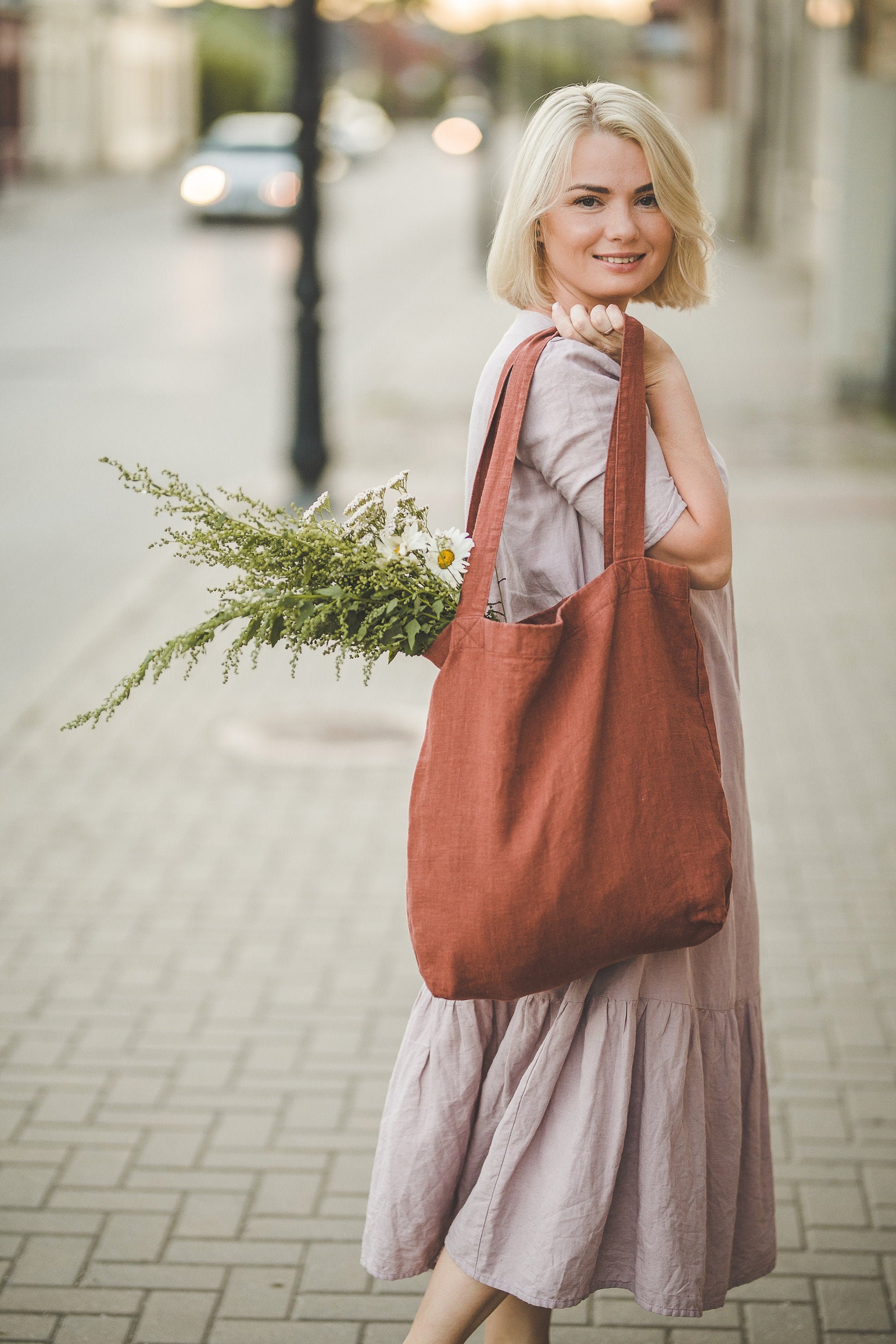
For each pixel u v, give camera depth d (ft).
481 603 6.93
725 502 7.19
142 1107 12.32
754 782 19.25
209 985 14.43
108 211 121.80
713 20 107.24
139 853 17.46
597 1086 7.34
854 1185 11.19
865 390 45.83
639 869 6.77
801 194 81.92
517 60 142.72
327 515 7.39
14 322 65.77
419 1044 7.77
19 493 36.19
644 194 7.28
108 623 26.20
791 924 15.53
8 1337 9.64
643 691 6.81
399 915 15.96
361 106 215.72
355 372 54.44
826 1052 13.12
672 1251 7.47
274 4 36.83
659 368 7.23
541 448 7.04
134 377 52.85
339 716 22.06
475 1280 7.53
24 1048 13.26
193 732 21.42
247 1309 9.95
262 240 101.55
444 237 108.17
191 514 7.25
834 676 23.16
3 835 17.92
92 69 157.07
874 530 31.83
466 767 6.86
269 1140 11.87
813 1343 9.64
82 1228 10.75
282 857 17.39
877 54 43.98
